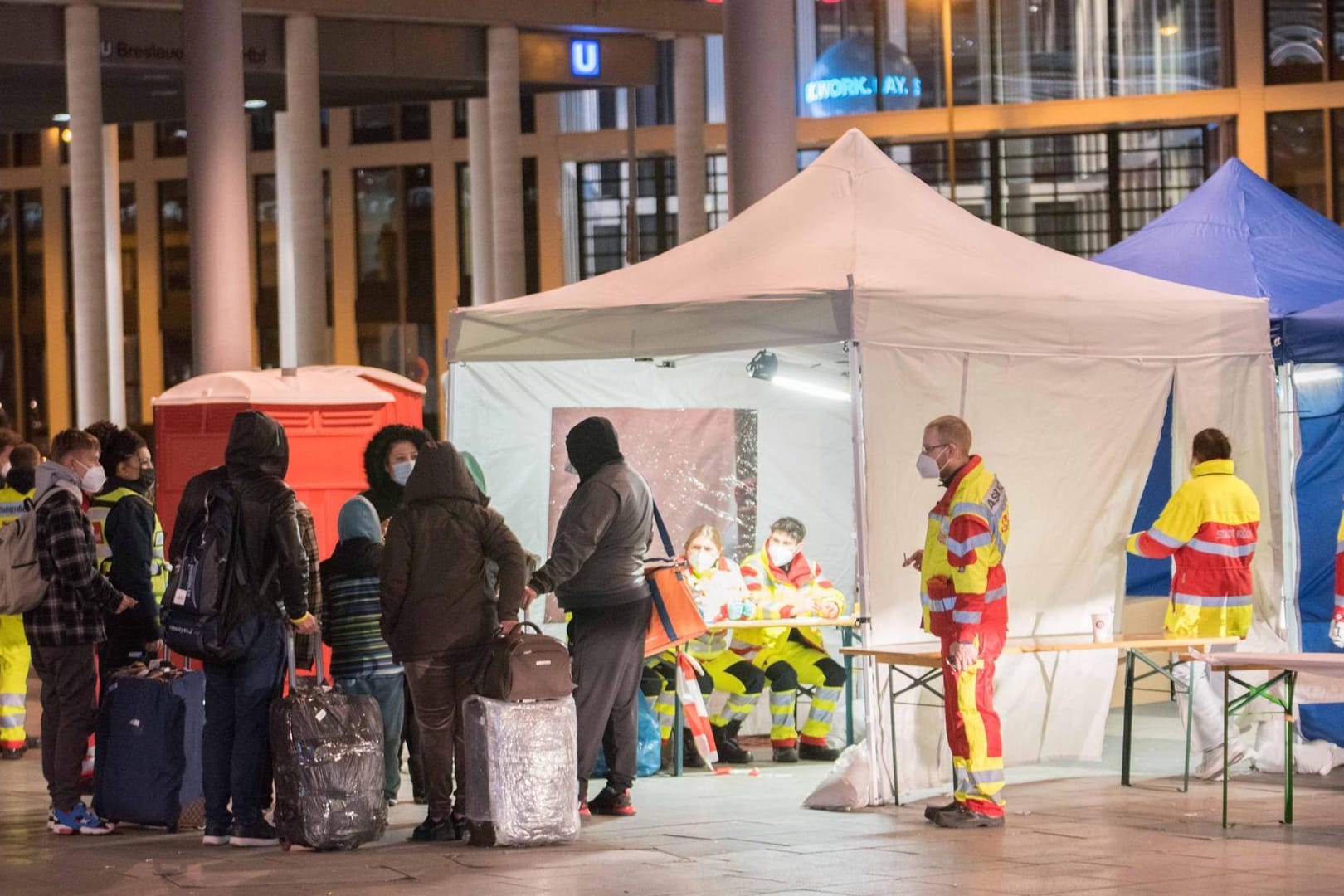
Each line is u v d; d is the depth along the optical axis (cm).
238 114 3356
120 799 1309
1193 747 1662
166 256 7644
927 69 6675
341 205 7450
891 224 1539
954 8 6631
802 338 1393
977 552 1239
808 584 1697
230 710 1234
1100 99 6494
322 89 4203
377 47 4022
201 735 1323
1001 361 1471
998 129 6575
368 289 7431
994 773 1273
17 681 1802
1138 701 2061
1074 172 6569
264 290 7475
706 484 1809
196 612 1201
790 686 1677
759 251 1523
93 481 1323
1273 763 1555
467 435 1712
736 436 1819
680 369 1803
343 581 1359
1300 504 1691
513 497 1728
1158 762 1642
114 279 5828
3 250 7856
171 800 1295
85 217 3781
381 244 7419
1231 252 1889
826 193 1583
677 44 4344
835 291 1379
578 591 1311
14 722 1795
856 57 6706
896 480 1407
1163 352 1530
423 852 1187
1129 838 1215
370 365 7438
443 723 1226
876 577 1391
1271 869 1084
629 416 1778
